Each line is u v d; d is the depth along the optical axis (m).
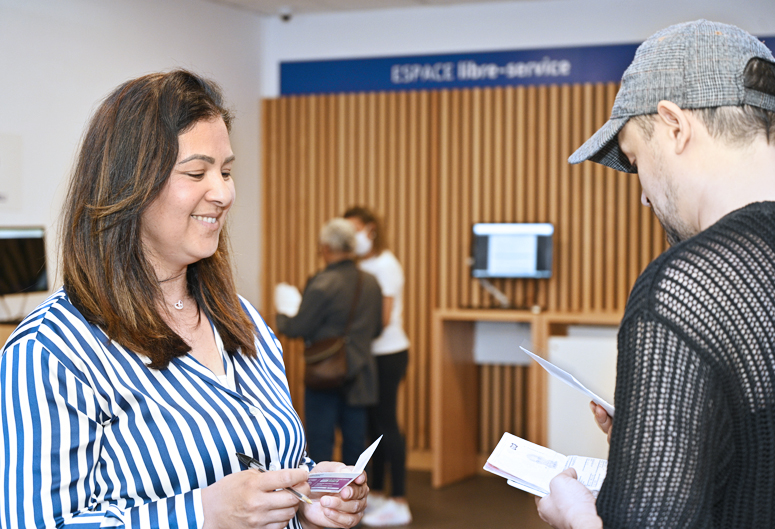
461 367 4.74
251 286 5.54
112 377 1.18
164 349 1.24
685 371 0.85
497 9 5.13
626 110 1.01
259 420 1.30
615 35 4.94
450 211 5.30
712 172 0.95
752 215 0.90
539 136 5.12
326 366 3.50
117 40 4.31
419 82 5.30
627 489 0.86
